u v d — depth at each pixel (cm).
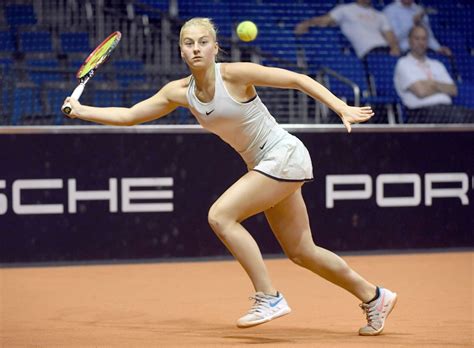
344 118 1138
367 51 2869
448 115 2839
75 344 1208
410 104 2833
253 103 1210
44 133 2256
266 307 1184
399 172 2455
